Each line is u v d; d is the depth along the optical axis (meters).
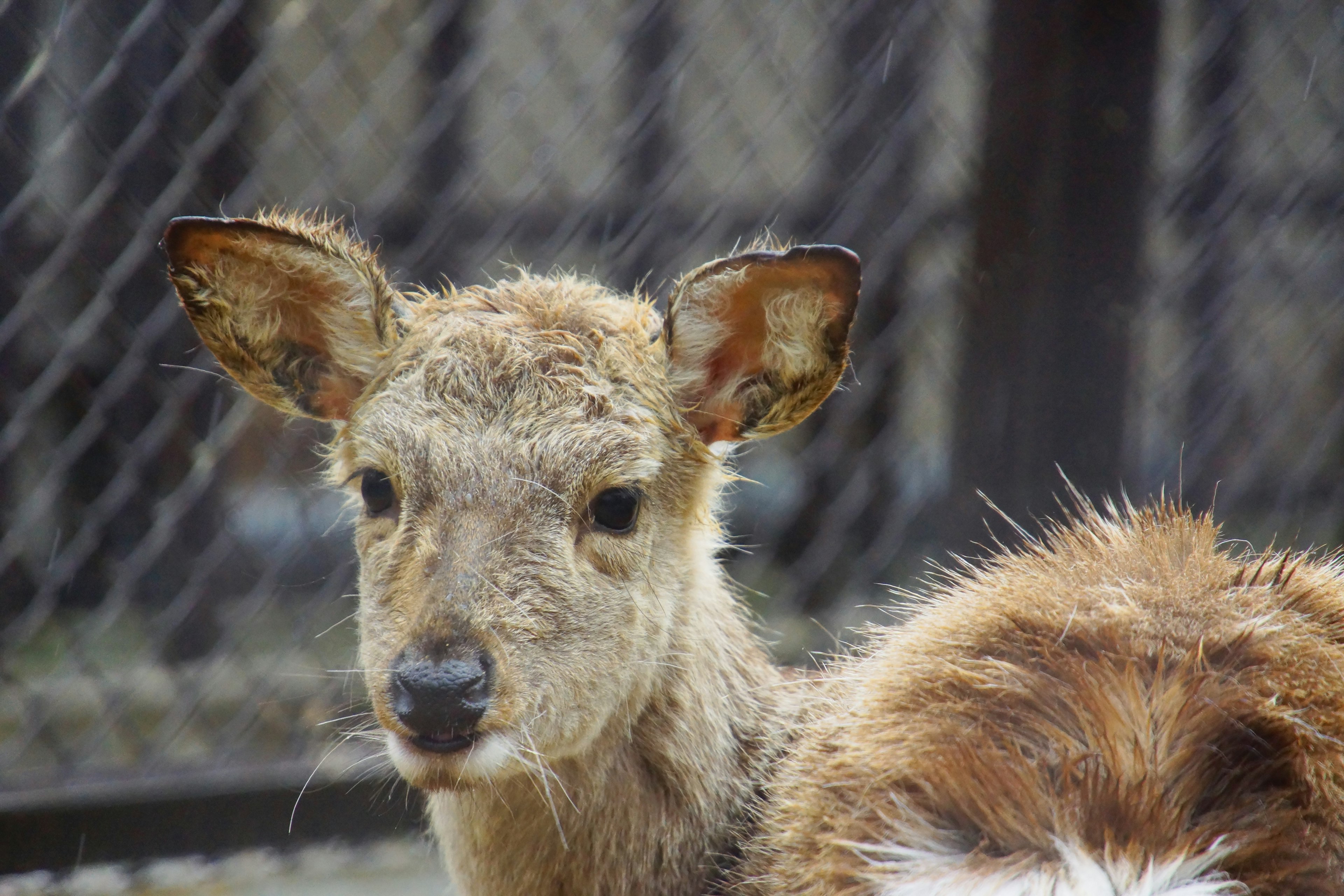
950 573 6.15
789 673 7.02
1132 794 4.61
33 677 9.97
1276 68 11.88
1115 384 9.05
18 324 8.80
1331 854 4.58
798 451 13.23
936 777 4.90
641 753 5.73
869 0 10.35
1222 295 11.27
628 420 5.34
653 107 10.34
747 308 5.68
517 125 12.11
